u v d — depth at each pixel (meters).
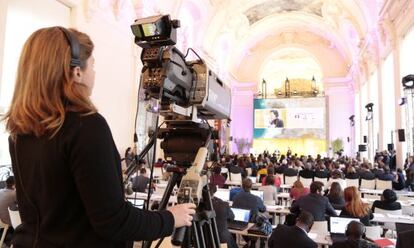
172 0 14.15
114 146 1.02
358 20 18.22
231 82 26.28
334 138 25.02
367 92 19.08
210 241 1.62
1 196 5.16
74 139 0.94
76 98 1.00
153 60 1.46
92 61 1.13
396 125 12.45
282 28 24.83
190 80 1.67
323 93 26.34
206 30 18.53
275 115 25.78
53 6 8.34
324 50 25.64
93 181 0.92
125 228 0.95
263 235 4.68
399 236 3.08
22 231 1.01
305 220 3.81
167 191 1.64
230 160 15.20
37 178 0.97
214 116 1.98
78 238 0.96
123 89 11.02
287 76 34.97
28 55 1.01
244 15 21.64
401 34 12.17
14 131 1.01
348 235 3.40
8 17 7.24
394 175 10.55
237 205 5.58
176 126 1.70
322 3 20.44
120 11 10.56
